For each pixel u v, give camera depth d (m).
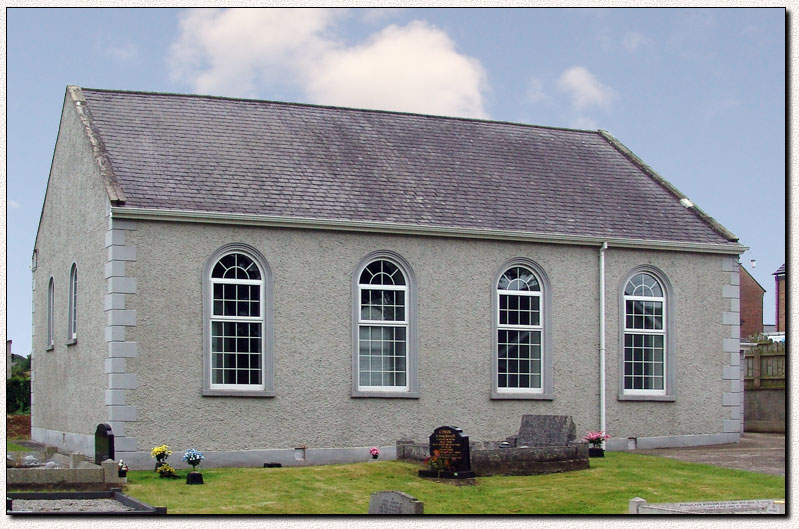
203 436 22.52
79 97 26.19
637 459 23.52
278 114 27.86
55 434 27.23
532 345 25.78
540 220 26.25
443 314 24.86
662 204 28.64
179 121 26.17
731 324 27.77
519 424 25.30
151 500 18.03
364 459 23.83
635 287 26.91
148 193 22.89
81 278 24.92
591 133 32.03
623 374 26.39
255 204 23.59
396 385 24.45
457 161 27.92
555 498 18.78
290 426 23.28
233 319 23.09
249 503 17.92
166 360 22.38
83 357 24.45
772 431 31.89
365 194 25.19
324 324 23.78
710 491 19.41
